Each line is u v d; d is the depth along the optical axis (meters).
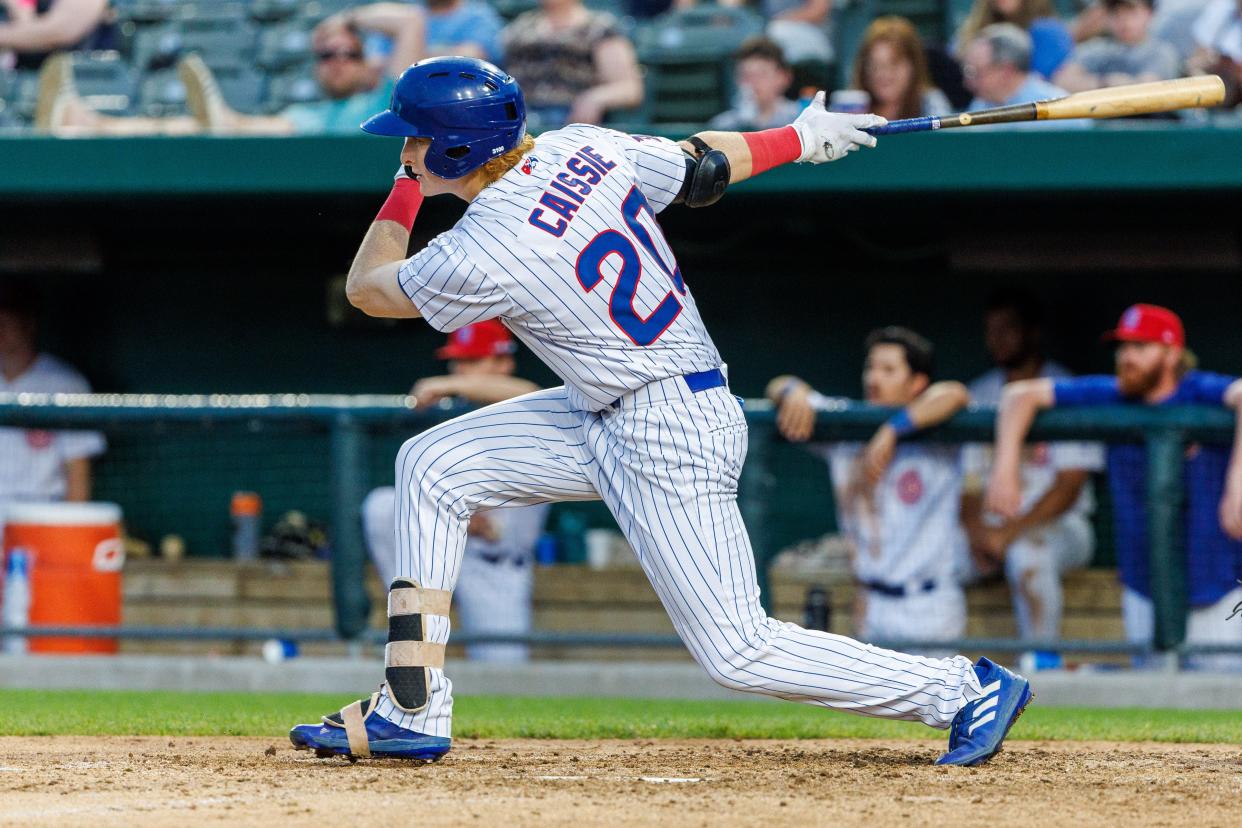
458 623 27.58
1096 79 31.06
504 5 36.22
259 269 34.81
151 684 25.41
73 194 29.97
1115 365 32.97
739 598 12.76
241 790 11.84
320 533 31.28
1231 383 23.66
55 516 27.42
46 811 10.83
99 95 36.12
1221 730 17.77
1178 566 23.86
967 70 30.23
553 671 25.03
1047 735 17.22
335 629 25.52
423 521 13.12
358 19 33.44
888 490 24.84
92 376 35.09
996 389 30.02
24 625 27.02
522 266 12.14
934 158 28.56
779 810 10.89
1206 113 30.55
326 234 34.09
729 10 34.41
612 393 12.49
